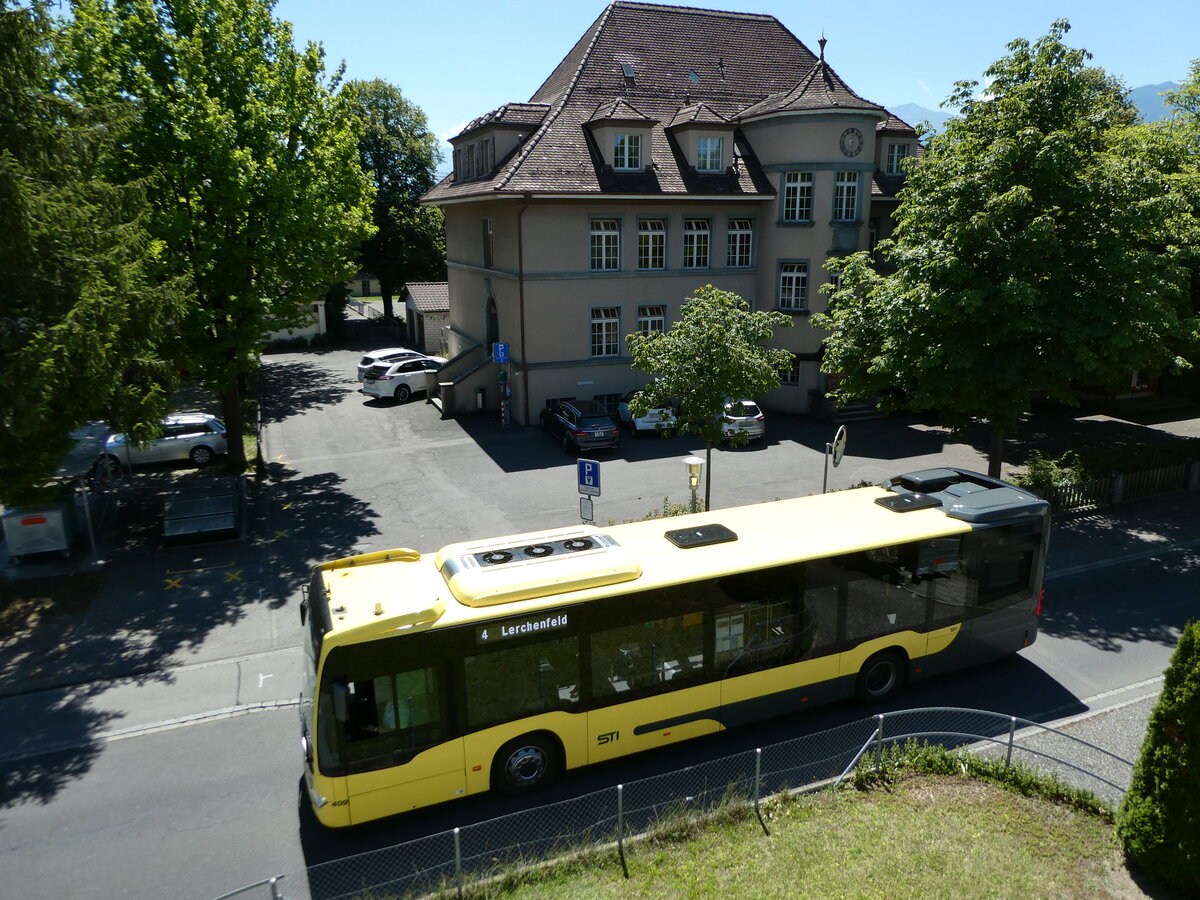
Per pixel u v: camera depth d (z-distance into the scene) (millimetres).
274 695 12266
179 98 19516
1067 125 16688
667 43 33938
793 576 10789
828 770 10102
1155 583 15734
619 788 8125
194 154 19406
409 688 8930
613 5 34031
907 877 7871
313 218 21266
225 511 17969
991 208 15820
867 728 11188
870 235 32625
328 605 9188
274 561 17281
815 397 30328
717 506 20250
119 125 14266
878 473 23141
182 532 17594
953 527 11812
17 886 8406
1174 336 17781
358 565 10359
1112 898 7566
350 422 30047
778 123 29828
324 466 24391
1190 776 7250
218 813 9570
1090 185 15773
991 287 15805
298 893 8258
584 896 7750
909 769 9789
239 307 21047
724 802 9062
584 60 32094
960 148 17391
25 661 13289
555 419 26797
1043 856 8188
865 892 7668
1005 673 12617
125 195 14641
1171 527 18594
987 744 10680
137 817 9500
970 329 16797
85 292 12625
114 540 18422
